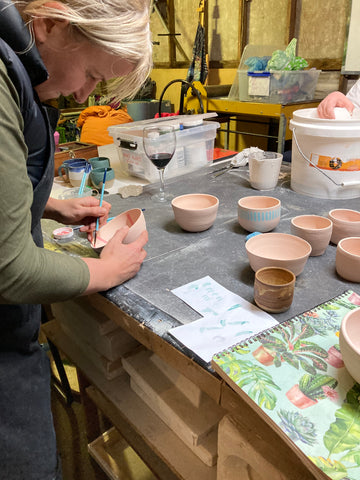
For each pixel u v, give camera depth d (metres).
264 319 0.68
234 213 1.16
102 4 0.56
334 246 0.95
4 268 0.56
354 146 1.14
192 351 0.62
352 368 0.49
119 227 0.98
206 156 1.66
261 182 1.32
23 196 0.56
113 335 0.96
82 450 1.43
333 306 0.68
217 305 0.73
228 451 0.62
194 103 3.11
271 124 3.36
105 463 1.27
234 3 3.29
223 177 1.51
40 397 0.79
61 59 0.63
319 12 2.86
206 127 1.60
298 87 2.72
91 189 1.35
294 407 0.49
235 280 0.81
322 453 0.43
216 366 0.56
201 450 0.77
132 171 1.58
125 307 0.74
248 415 0.56
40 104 0.67
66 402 1.62
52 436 0.81
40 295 0.62
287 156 2.52
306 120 1.18
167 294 0.77
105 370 1.01
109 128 1.60
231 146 3.74
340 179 1.19
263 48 3.05
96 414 1.33
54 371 1.73
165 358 0.67
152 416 0.90
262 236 0.86
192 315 0.70
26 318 0.74
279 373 0.54
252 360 0.56
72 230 1.05
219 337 0.64
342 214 0.99
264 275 0.74
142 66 0.68
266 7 3.12
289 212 1.14
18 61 0.56
